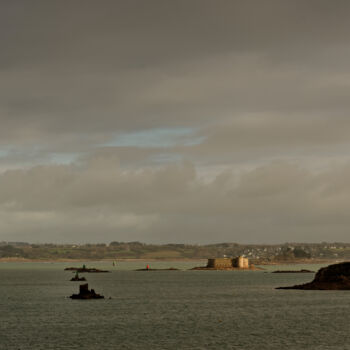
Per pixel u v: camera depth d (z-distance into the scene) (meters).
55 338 116.69
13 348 106.31
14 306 177.00
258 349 105.56
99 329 128.75
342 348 106.00
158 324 137.38
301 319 146.75
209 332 125.12
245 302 196.25
